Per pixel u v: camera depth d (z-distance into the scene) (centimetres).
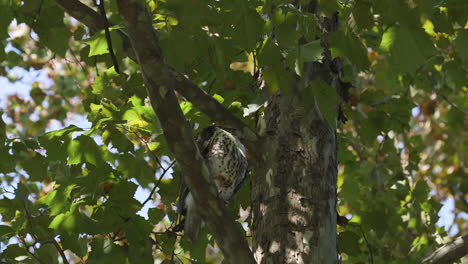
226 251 688
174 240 912
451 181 1492
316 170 787
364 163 1234
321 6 648
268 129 821
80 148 856
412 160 1304
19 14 940
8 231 870
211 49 688
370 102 1162
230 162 1005
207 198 667
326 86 642
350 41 634
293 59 628
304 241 746
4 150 945
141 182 897
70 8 763
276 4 634
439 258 845
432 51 562
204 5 579
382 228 1174
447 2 645
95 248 836
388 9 564
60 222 831
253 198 807
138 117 841
